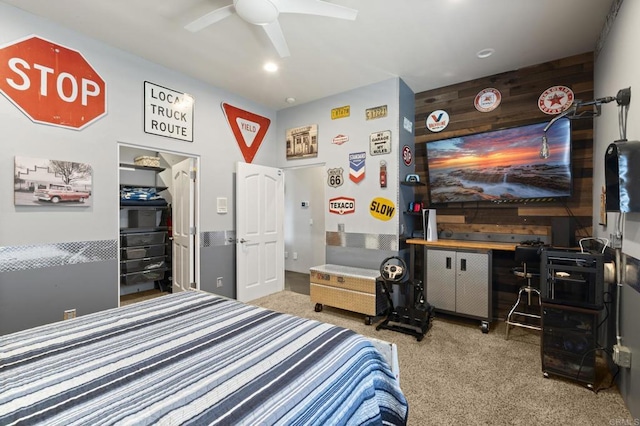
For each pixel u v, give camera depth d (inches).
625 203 65.9
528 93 130.0
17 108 93.0
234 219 162.9
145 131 124.3
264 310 65.7
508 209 134.8
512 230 133.6
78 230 105.6
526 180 124.3
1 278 90.5
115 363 41.8
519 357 99.9
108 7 92.7
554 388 82.4
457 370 92.0
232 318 60.4
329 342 48.8
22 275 94.0
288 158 182.4
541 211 127.3
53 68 99.9
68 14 95.8
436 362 96.8
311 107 171.6
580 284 84.2
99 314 62.6
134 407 31.9
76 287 105.0
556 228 115.9
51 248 99.6
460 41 111.0
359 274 135.7
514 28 102.6
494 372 90.7
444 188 145.8
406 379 87.3
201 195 147.3
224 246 157.9
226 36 108.3
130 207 172.2
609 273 82.6
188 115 140.3
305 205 235.3
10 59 91.7
